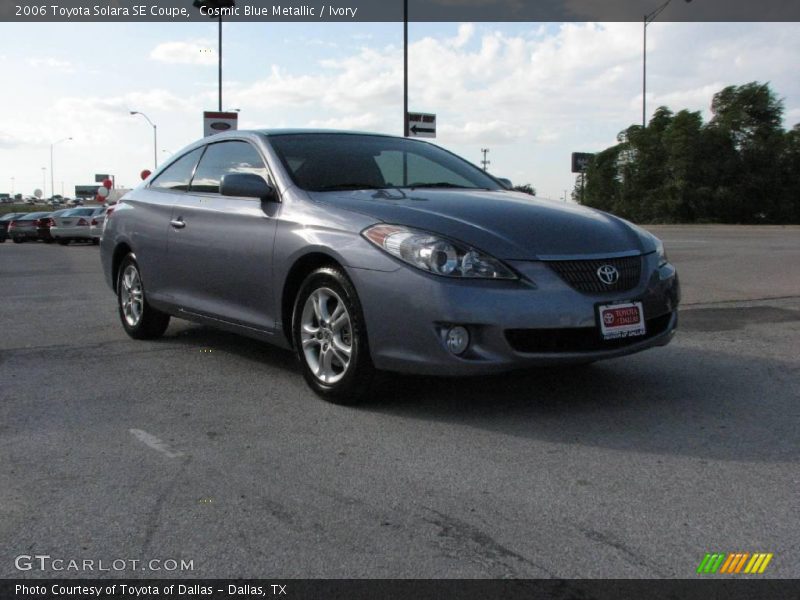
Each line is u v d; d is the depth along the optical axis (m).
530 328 3.61
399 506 2.83
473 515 2.75
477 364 3.60
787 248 14.88
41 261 17.09
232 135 5.28
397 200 4.21
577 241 3.89
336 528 2.65
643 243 4.17
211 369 5.04
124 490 3.00
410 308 3.68
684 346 5.55
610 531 2.61
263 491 2.98
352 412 4.02
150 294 5.76
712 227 30.78
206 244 5.02
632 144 44.97
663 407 4.05
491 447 3.46
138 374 4.91
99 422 3.89
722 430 3.67
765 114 43.06
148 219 5.73
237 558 2.45
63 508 2.84
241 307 4.82
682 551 2.46
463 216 3.93
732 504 2.82
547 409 4.02
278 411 4.06
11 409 4.12
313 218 4.22
